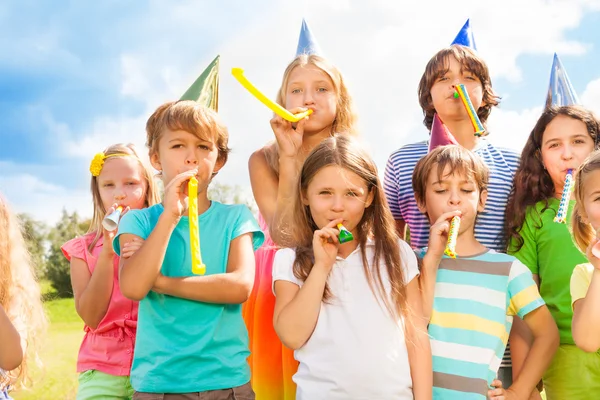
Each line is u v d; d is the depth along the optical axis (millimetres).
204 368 3137
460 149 3500
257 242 3494
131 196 3980
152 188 4137
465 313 3328
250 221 3441
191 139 3334
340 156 3178
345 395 2967
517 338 3580
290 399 3787
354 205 3166
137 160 4074
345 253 3268
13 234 3566
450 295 3371
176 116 3338
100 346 3764
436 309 3367
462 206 3398
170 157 3326
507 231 3920
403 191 4195
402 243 3340
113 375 3723
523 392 3273
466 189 3424
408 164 4242
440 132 4070
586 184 3129
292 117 3551
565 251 3688
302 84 4070
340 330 3045
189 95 3756
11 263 3529
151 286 3066
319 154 3227
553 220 3754
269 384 3881
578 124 3805
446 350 3299
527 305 3338
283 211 3787
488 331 3295
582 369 3521
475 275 3395
